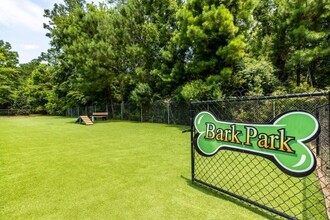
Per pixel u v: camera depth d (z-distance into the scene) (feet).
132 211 6.86
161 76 36.91
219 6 26.76
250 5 27.66
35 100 90.74
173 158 13.50
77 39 45.68
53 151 16.25
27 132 28.07
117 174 10.61
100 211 6.93
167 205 7.20
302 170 5.45
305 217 6.22
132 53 40.47
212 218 6.29
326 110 9.77
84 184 9.35
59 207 7.27
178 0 39.17
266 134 6.29
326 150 9.43
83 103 66.44
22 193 8.49
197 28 27.40
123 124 36.99
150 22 41.39
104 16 45.96
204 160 12.58
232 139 7.36
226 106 25.64
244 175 9.81
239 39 26.35
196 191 8.32
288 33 29.86
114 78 47.03
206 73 31.19
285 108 20.51
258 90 27.02
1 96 84.23
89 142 19.85
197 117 8.79
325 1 26.12
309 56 26.78
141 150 16.06
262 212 6.58
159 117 39.47
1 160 13.69
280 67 34.47
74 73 59.93
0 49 86.02
